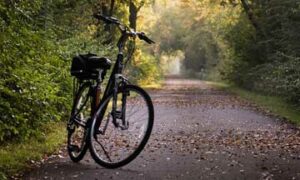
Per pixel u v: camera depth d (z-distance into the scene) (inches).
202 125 430.6
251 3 919.0
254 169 253.1
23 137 279.3
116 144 263.3
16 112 265.9
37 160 259.9
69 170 243.9
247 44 985.5
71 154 262.1
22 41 272.1
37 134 289.1
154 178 234.8
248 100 769.6
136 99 246.1
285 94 602.2
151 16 1360.7
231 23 1129.4
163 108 629.6
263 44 890.7
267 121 461.4
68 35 465.4
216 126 423.5
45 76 305.7
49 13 432.5
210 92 1063.6
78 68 261.4
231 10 1123.9
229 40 1139.9
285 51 695.7
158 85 1384.1
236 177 238.2
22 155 259.4
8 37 258.7
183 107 647.1
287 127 411.2
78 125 261.6
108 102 248.8
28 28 291.0
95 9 741.9
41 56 308.0
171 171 247.4
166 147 309.0
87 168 248.2
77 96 268.5
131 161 259.1
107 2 867.4
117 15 960.9
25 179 228.5
